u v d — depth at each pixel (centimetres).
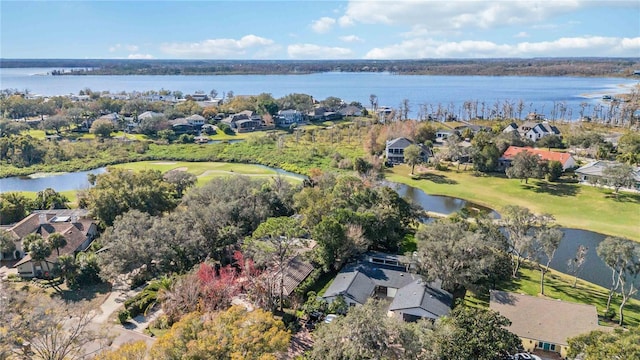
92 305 4788
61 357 3353
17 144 12031
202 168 11700
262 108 18750
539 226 6200
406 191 9625
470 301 4912
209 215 5800
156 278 5309
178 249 5328
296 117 18888
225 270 4975
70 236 6175
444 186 9781
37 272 5547
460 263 4897
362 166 10481
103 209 6788
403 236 6731
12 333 3203
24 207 7325
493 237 5656
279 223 5628
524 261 6116
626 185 8819
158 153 13138
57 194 8119
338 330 3328
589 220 7562
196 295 4331
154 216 6650
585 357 3150
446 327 3428
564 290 5244
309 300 4747
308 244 5709
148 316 4562
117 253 5128
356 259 5762
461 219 6344
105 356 3027
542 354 4075
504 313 4362
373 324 3216
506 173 10100
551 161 9781
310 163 11838
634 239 6775
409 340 3225
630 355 2839
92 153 12900
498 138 11856
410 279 5212
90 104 19500
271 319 3266
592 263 6084
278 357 3912
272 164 12012
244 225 6250
